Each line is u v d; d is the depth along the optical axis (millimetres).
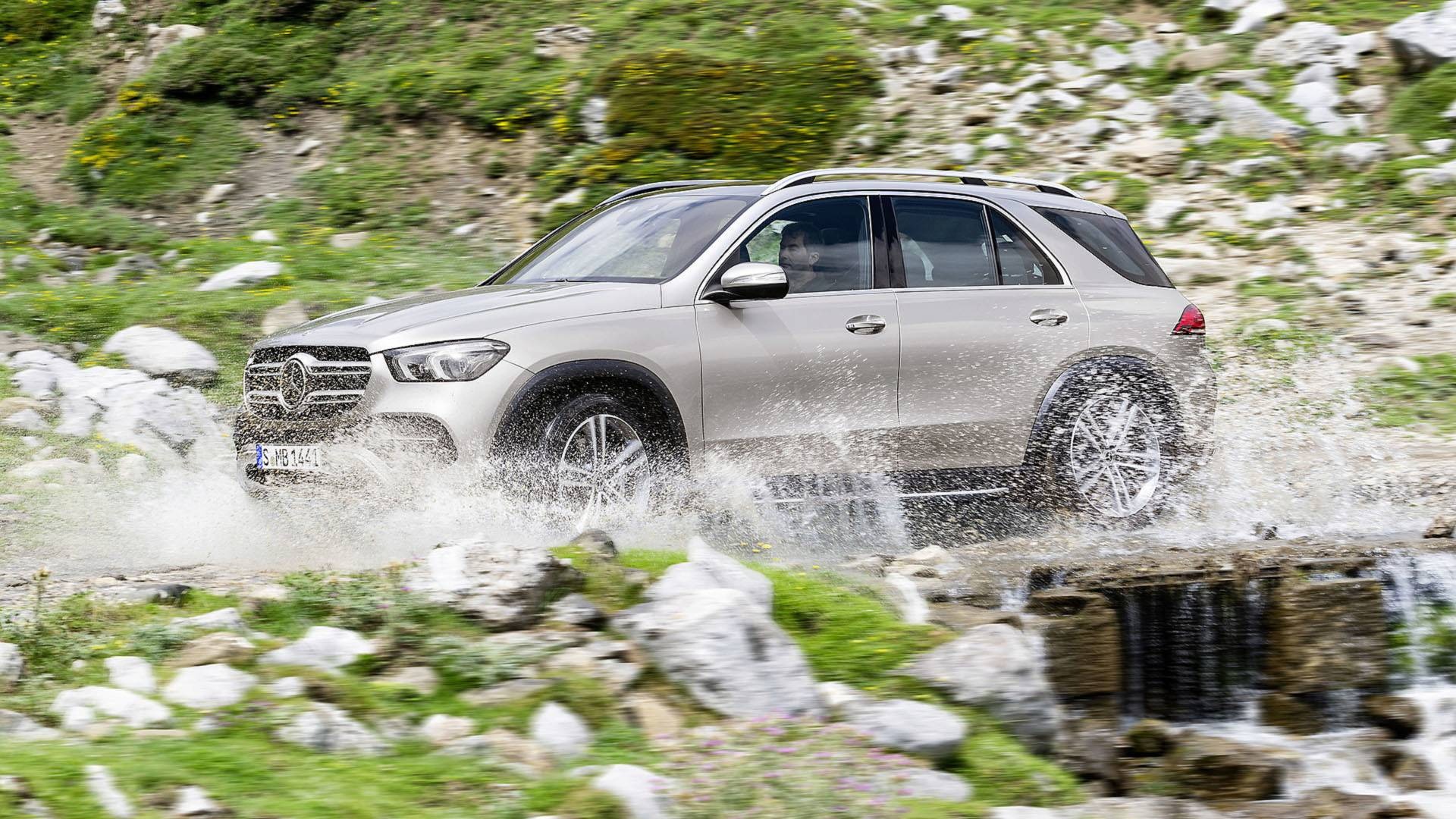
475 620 4852
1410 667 6336
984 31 21469
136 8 24078
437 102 20031
